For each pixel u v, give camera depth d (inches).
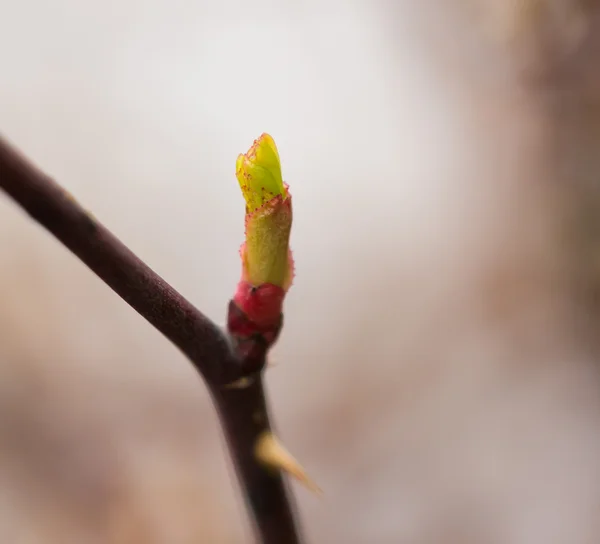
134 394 8.7
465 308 9.1
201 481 8.3
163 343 9.0
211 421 8.8
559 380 8.4
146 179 9.1
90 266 3.1
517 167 8.7
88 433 8.4
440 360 8.9
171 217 9.1
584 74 7.6
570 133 7.9
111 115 9.1
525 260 8.7
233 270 9.2
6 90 8.8
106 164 9.0
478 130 9.0
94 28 9.1
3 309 8.4
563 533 7.6
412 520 8.0
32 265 8.6
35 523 7.8
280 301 3.4
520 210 8.7
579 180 7.9
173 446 8.5
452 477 8.2
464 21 8.5
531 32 7.8
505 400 8.5
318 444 8.7
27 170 2.9
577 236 8.0
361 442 8.6
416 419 8.7
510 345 8.7
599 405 8.1
